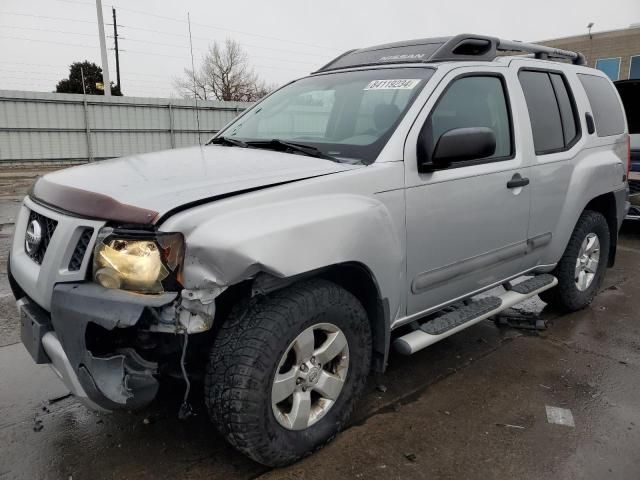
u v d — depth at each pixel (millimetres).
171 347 2188
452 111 3104
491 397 3162
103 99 21891
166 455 2588
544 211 3727
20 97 20438
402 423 2875
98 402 2076
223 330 2264
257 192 2242
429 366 3549
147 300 2000
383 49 3793
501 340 3998
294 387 2398
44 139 21234
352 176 2527
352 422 2875
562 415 2975
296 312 2295
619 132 4738
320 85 3572
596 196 4250
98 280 2086
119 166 2707
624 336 4109
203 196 2146
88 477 2426
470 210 3086
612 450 2668
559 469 2518
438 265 2994
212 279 2031
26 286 2424
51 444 2660
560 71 4121
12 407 2986
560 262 4238
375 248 2557
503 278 3600
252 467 2504
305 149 2893
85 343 2062
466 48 3547
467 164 3111
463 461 2566
